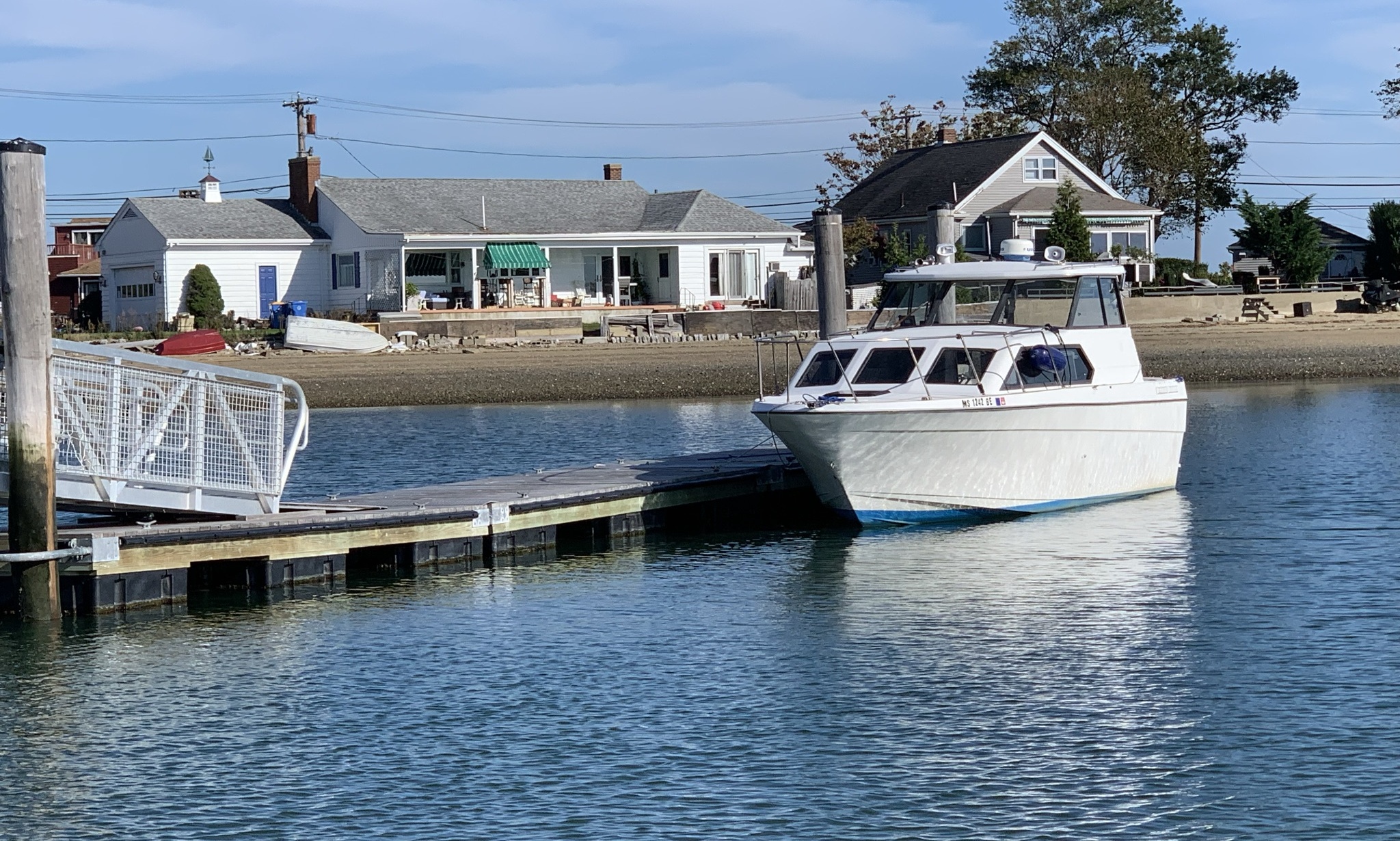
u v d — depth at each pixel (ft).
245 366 151.64
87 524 57.67
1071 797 36.60
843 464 66.54
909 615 53.93
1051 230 192.03
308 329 161.99
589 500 66.95
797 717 42.70
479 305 182.09
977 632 51.39
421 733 41.91
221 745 41.24
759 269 197.88
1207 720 41.73
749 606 55.88
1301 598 55.01
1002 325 73.56
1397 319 182.70
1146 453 76.74
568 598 57.41
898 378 69.77
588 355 160.56
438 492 68.59
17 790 38.27
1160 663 47.24
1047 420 70.18
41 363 50.44
